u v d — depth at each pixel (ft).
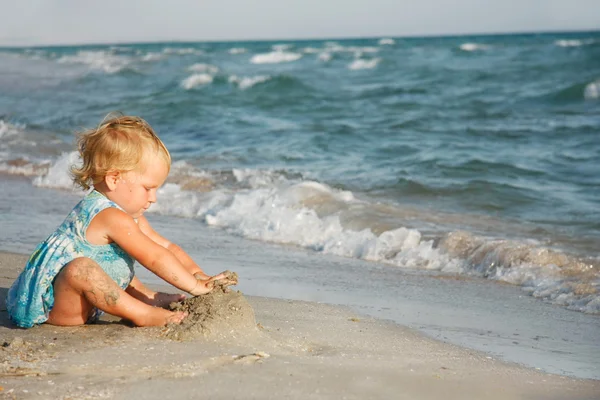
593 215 22.57
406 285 15.78
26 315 9.73
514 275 16.47
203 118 47.96
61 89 71.46
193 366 8.15
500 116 48.37
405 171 29.78
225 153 34.40
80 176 10.12
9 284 12.89
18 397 7.11
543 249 17.38
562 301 14.73
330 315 12.36
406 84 71.26
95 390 7.34
